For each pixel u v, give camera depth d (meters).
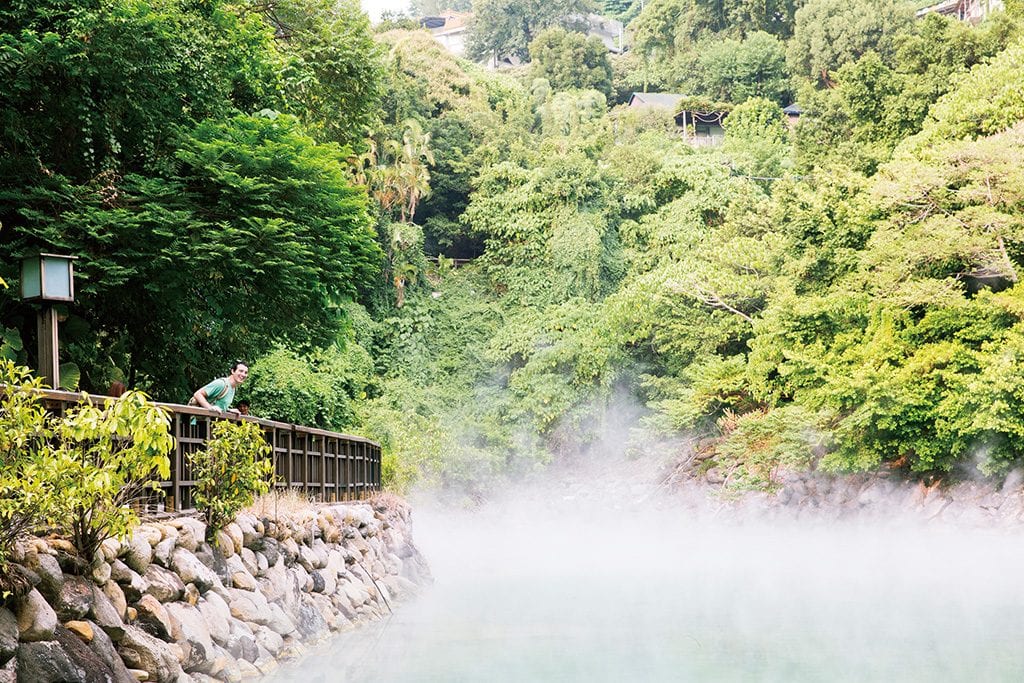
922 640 12.16
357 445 18.45
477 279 48.94
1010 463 26.42
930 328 27.86
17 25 14.07
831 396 28.28
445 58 57.12
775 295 35.00
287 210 15.44
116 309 16.59
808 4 73.75
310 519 12.42
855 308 30.41
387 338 45.16
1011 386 24.75
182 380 18.34
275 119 16.64
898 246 28.36
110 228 14.33
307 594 11.75
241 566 9.89
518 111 59.34
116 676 6.65
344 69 23.39
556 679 9.85
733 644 12.09
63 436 7.07
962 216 27.59
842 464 28.77
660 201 50.41
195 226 14.30
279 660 10.00
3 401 6.68
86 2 13.98
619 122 63.09
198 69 15.49
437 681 9.66
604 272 46.97
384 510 18.11
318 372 35.28
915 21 69.88
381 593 14.87
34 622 6.13
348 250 16.83
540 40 76.75
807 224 33.97
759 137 57.81
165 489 9.77
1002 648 11.53
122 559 7.59
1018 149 27.17
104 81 14.09
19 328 14.82
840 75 43.78
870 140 42.84
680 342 39.69
